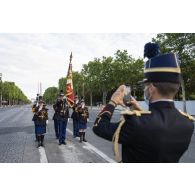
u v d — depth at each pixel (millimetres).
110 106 2121
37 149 10992
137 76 54312
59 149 11000
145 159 1983
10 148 11250
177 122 2037
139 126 1960
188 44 33312
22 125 22188
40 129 11453
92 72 68000
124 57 55438
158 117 2010
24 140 13680
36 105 11672
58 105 13125
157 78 2023
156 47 2113
